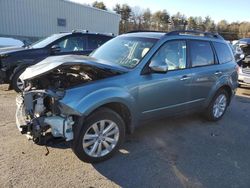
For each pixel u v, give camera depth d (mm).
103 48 5117
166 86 4555
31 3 20266
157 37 4711
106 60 4555
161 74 4457
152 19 58219
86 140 3707
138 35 5020
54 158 3895
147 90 4258
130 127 4227
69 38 8359
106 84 3799
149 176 3648
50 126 3508
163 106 4641
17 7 19516
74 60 3887
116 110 4094
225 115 6668
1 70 7098
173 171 3812
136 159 4062
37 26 20938
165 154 4297
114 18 28047
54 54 7824
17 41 11742
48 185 3287
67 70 4094
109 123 3891
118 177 3576
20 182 3297
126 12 56312
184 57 4988
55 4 21859
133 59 4402
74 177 3494
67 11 22938
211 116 5910
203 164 4074
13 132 4633
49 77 3969
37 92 3586
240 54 10594
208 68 5461
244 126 5934
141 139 4789
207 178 3705
